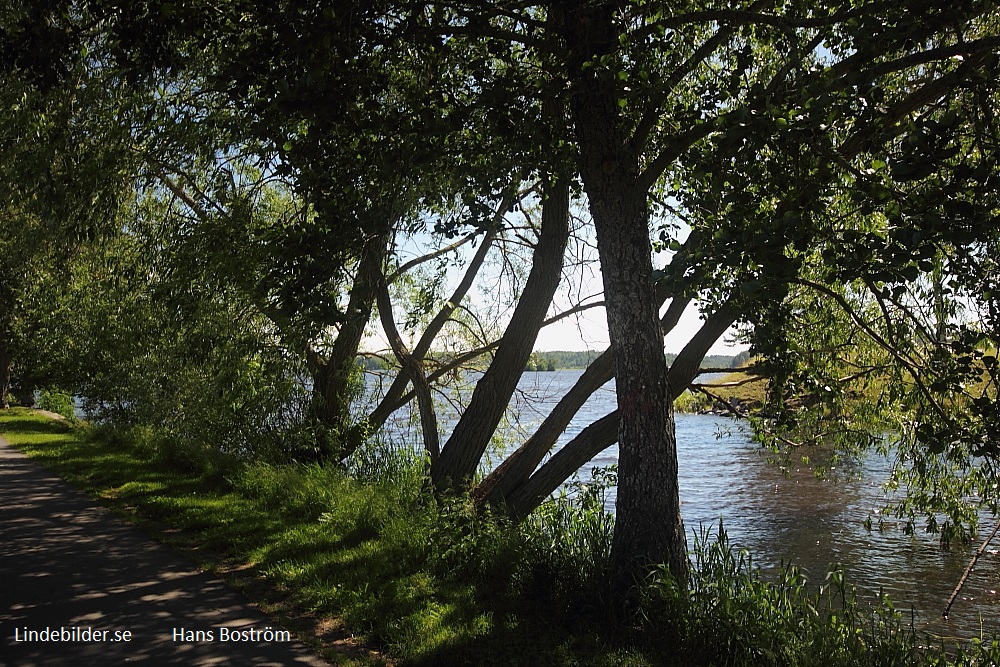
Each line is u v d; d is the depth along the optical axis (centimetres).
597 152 612
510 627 564
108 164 884
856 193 475
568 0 603
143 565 721
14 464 1423
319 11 552
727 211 566
